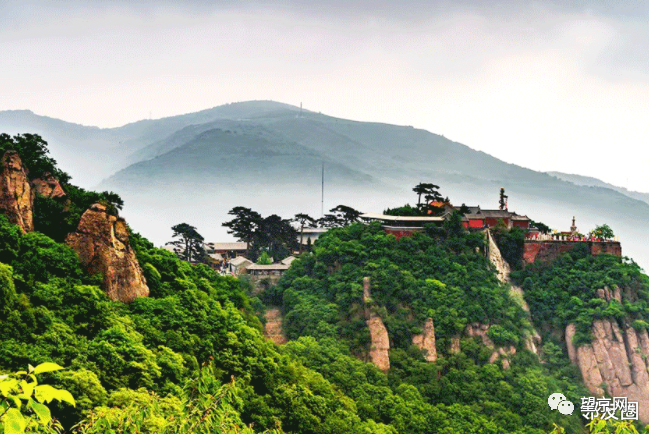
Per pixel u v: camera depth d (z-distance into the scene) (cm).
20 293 10888
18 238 11831
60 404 8412
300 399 13138
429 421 16288
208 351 12444
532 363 19775
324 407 13462
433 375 18212
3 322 9988
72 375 9075
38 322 10475
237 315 14775
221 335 13350
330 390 14925
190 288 14175
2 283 10350
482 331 19975
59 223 13112
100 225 12662
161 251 15400
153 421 6412
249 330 14312
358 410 15538
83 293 11481
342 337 19200
